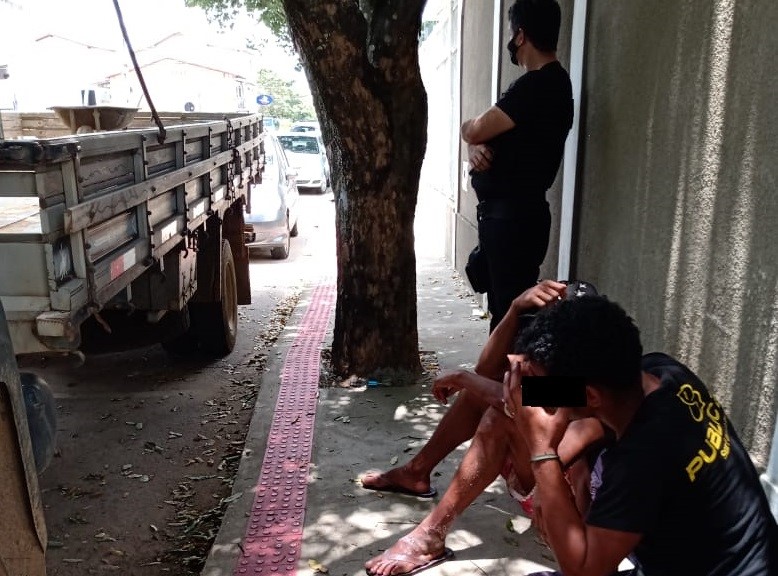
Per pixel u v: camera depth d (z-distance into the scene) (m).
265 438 4.11
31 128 7.02
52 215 2.37
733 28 2.49
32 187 2.30
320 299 7.75
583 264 4.13
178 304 4.38
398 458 3.80
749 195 2.39
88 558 3.33
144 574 3.21
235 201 6.38
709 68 2.65
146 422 4.80
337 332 4.95
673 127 2.95
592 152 3.96
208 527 3.57
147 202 3.46
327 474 3.64
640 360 1.74
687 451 1.70
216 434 4.64
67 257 2.54
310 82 4.48
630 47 3.42
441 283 8.27
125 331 4.81
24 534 1.70
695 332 2.77
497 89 6.19
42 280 2.38
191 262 4.73
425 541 2.82
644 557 1.85
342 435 4.08
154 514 3.71
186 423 4.80
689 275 2.82
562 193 4.49
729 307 2.53
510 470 2.96
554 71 3.75
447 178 9.94
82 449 4.41
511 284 4.01
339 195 4.68
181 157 4.22
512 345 2.83
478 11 7.36
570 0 4.40
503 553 2.92
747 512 1.74
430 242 11.23
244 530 3.18
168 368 5.86
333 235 13.02
